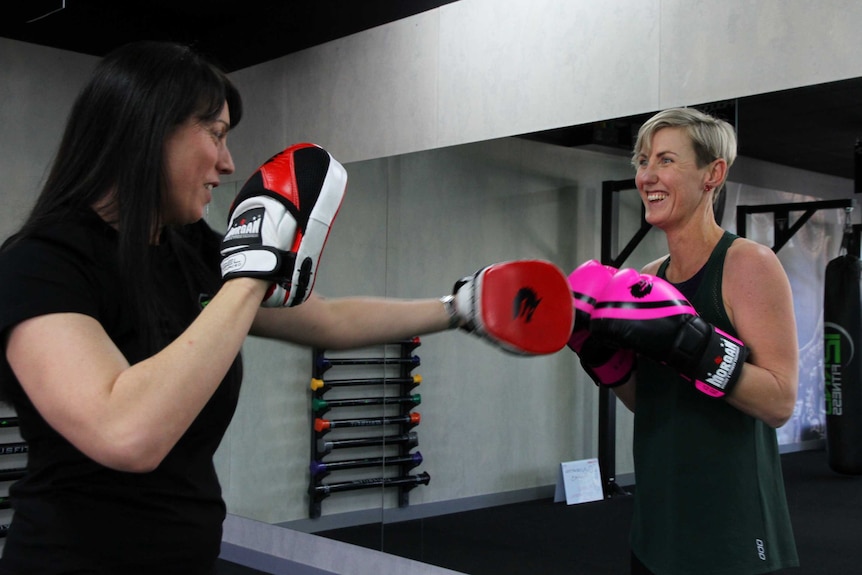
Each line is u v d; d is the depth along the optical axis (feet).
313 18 11.80
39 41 12.75
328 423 10.88
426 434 9.75
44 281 2.49
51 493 2.66
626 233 7.85
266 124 12.59
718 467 4.53
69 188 2.72
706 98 7.66
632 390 5.26
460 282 3.92
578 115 8.71
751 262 4.52
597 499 7.97
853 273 6.27
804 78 6.97
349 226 10.91
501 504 8.87
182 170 2.81
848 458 6.21
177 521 2.83
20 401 2.65
